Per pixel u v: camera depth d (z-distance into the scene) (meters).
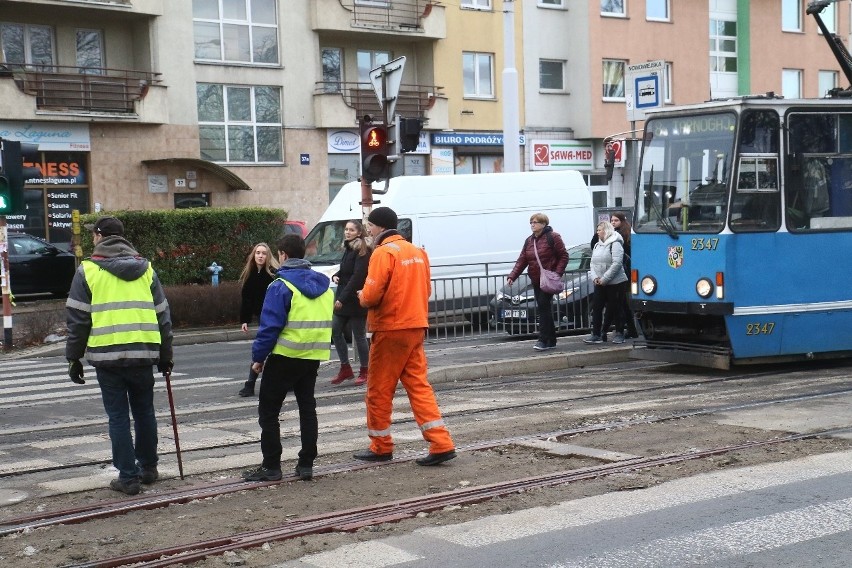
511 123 24.66
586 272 18.58
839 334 13.72
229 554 6.25
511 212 21.69
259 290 13.42
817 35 47.53
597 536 6.46
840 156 13.66
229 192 34.06
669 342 13.95
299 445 9.69
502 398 12.18
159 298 8.14
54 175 30.95
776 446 8.99
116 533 6.84
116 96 32.41
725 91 45.25
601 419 10.49
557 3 40.50
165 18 32.75
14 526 7.01
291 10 35.28
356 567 5.98
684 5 42.97
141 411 8.12
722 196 13.05
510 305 18.03
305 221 35.75
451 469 8.51
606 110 40.78
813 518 6.74
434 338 18.14
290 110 35.38
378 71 14.41
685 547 6.20
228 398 13.03
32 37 31.48
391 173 14.23
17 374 16.73
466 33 38.59
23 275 26.62
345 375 13.65
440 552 6.22
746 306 13.05
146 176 32.44
